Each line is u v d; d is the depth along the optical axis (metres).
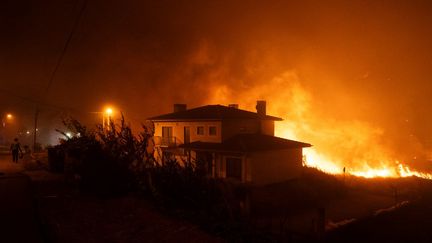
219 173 26.89
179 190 9.84
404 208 19.42
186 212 9.09
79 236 7.21
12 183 12.67
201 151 27.64
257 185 25.19
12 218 8.16
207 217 8.85
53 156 17.34
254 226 9.41
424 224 16.59
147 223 8.20
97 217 8.57
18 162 24.19
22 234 7.08
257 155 25.55
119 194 10.74
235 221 8.94
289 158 29.05
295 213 19.86
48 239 6.89
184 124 32.25
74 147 13.84
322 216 12.95
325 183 27.86
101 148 11.27
